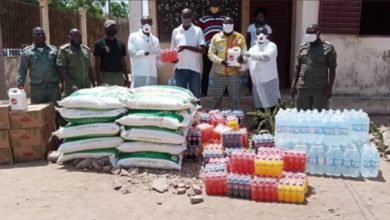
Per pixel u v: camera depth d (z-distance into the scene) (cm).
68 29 1266
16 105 532
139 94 525
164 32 875
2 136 535
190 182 462
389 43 795
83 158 526
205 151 507
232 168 452
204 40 698
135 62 666
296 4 884
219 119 591
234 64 649
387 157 561
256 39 711
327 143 494
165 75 786
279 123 507
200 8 880
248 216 383
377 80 807
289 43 959
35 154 549
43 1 1053
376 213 389
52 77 597
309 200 418
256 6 945
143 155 502
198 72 682
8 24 904
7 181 473
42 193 437
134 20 775
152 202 416
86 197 427
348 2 768
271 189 416
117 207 404
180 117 502
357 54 796
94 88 552
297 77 623
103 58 643
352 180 475
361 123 498
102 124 509
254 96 687
